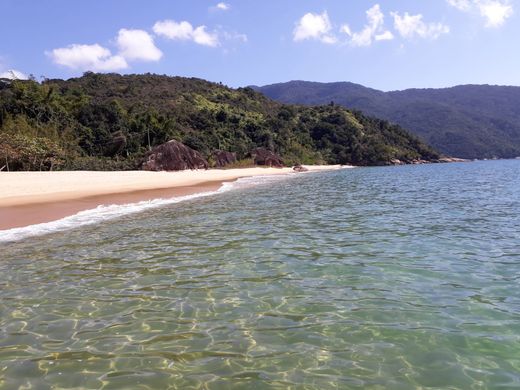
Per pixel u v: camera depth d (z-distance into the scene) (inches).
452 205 700.7
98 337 203.9
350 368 173.8
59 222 559.8
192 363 178.2
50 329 213.9
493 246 386.9
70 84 4313.5
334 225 515.8
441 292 263.3
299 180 1665.8
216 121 3804.1
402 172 2274.9
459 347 190.5
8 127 2153.1
